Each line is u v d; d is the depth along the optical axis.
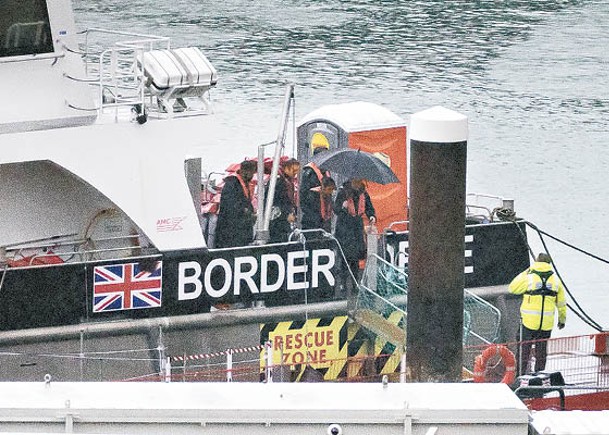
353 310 63.38
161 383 37.31
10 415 35.53
